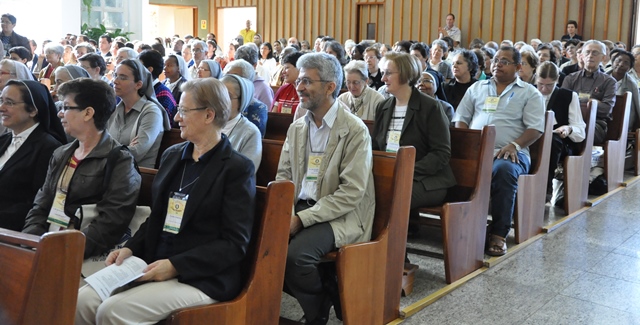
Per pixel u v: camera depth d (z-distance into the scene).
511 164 3.78
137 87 3.51
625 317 2.95
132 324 1.93
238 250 2.08
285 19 15.35
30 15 14.46
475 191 3.40
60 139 2.95
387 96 4.86
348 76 4.14
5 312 1.64
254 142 3.09
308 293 2.54
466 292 3.24
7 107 2.79
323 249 2.53
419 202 3.26
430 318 2.92
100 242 2.30
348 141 2.67
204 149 2.18
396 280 2.84
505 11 11.93
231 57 11.72
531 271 3.54
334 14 14.36
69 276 1.64
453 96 5.15
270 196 2.13
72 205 2.41
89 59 4.61
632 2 10.67
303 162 2.79
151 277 2.00
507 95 4.11
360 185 2.61
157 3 16.64
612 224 4.47
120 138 3.52
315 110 2.73
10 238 1.70
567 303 3.10
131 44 9.80
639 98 6.08
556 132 4.57
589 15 11.12
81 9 14.39
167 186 2.20
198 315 1.99
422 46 6.03
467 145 3.46
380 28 13.66
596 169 5.30
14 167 2.78
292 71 4.77
